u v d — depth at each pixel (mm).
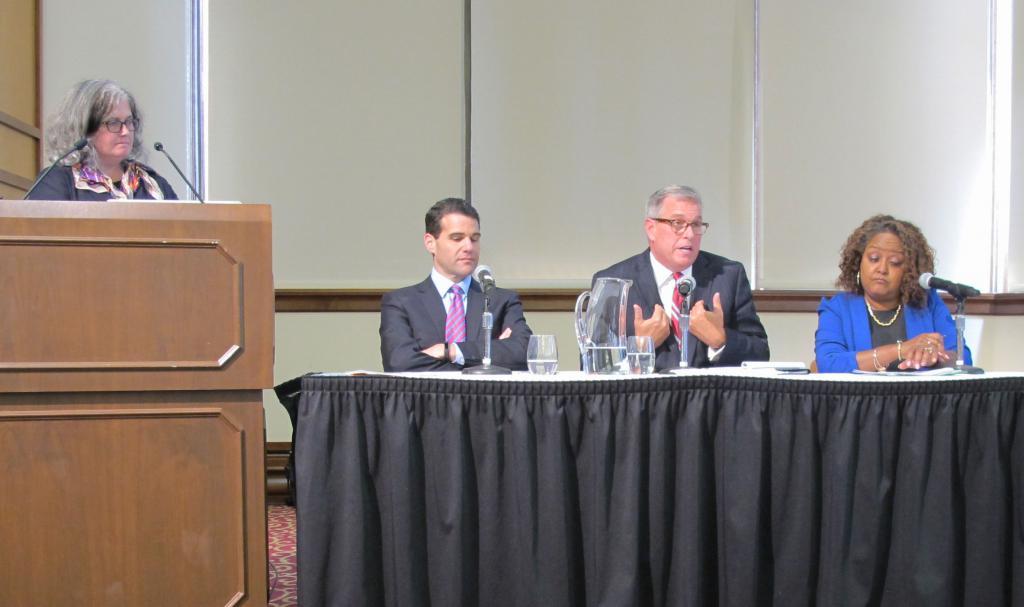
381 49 5289
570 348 5180
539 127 5477
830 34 5648
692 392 2314
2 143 3871
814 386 2344
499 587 2234
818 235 5637
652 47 5531
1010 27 5699
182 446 2074
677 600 2281
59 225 2035
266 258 2107
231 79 5152
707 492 2320
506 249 5445
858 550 2354
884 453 2371
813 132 5633
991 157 5766
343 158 5254
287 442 4898
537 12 5469
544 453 2230
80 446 2041
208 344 2078
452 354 3100
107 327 2045
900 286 3457
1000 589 2441
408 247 5289
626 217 5523
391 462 2203
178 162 5027
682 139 5547
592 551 2246
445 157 5312
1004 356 5461
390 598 2219
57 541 2027
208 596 2070
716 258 3449
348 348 5023
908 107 5711
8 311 2010
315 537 2168
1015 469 2463
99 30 4809
